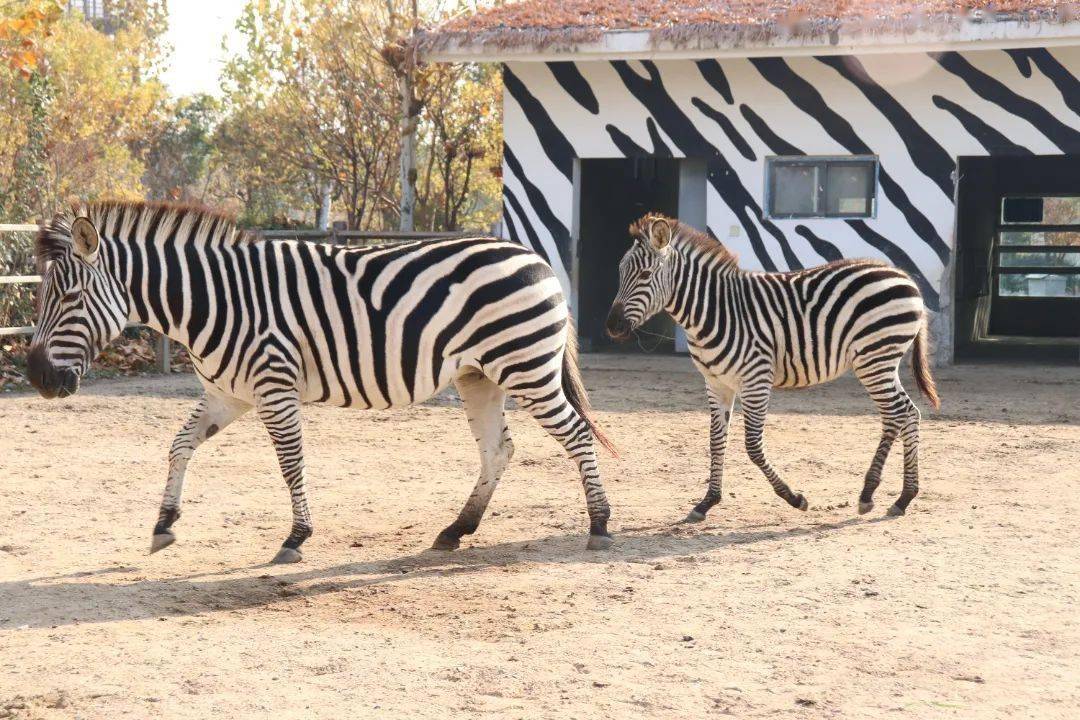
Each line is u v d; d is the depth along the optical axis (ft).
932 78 44.55
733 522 21.22
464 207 76.23
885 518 21.34
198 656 13.85
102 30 144.87
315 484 24.63
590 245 52.54
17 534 20.13
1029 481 24.54
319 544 19.62
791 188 46.68
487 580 17.31
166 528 18.65
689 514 21.35
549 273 18.83
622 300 20.74
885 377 21.48
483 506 19.61
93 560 18.49
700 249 21.21
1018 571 17.47
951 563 17.99
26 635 14.62
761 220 46.85
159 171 134.00
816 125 45.93
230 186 123.44
